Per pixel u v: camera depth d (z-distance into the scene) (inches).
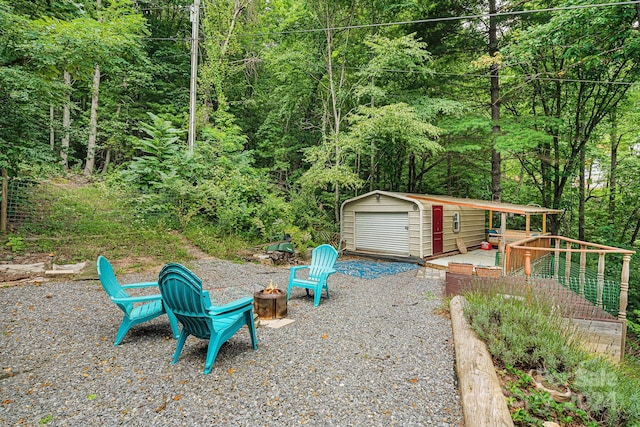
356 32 526.6
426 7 492.7
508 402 97.0
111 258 287.1
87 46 279.4
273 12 622.2
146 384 108.7
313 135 635.5
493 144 472.7
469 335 133.9
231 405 97.3
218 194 403.5
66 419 89.8
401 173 641.0
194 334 125.3
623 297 204.5
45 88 285.6
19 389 104.2
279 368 121.0
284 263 352.2
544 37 346.6
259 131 663.8
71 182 497.4
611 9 289.0
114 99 650.2
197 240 369.4
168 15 750.5
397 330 161.9
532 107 571.2
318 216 475.5
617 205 602.9
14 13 279.7
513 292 181.8
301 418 91.4
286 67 541.0
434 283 278.2
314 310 197.2
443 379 113.8
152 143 432.8
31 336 143.6
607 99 503.8
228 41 593.3
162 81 685.9
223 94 588.1
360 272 326.0
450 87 552.4
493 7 474.6
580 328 192.2
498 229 576.1
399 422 90.0
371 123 400.5
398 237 418.6
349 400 100.4
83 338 144.9
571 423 93.0
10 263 243.9
